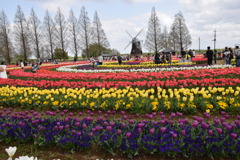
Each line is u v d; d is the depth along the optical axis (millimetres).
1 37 64125
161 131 4160
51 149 4555
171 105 6734
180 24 70000
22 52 65438
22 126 4984
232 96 7840
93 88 10852
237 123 4672
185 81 9820
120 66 25516
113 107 7121
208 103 6758
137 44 58875
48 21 67125
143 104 6949
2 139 4809
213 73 13078
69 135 4500
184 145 3953
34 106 8055
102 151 4363
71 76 14000
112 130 4535
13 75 16812
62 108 7688
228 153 3885
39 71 20266
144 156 4094
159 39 66438
